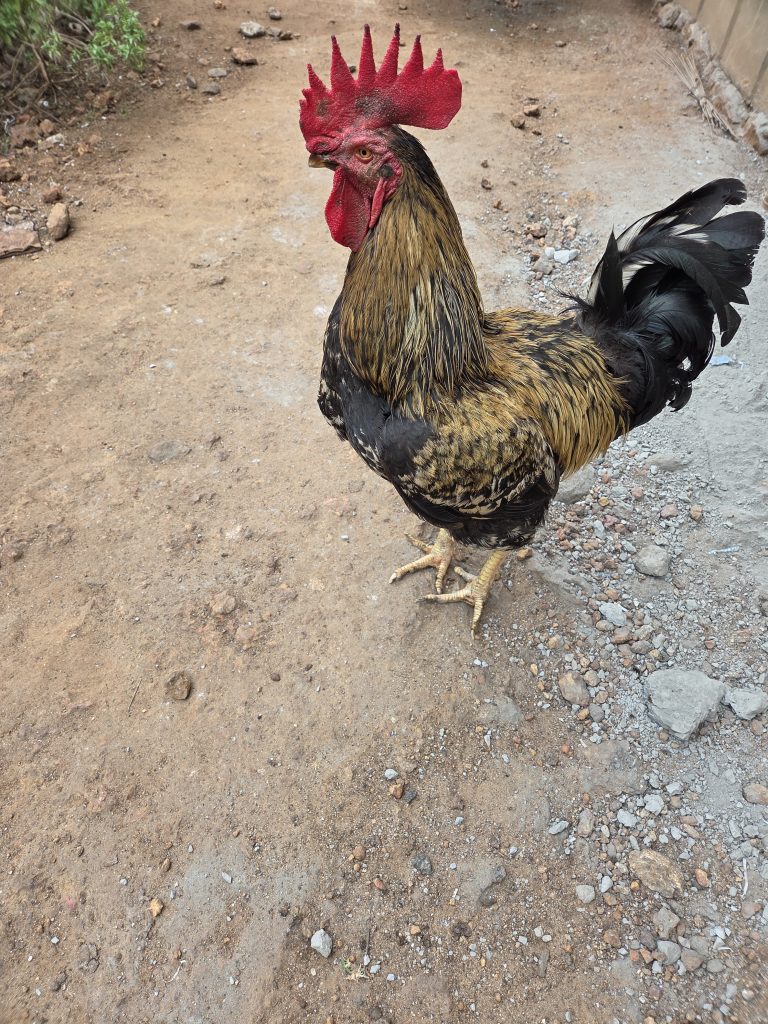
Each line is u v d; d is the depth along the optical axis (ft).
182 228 4.03
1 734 2.27
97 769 2.23
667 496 3.00
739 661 2.54
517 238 4.12
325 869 2.08
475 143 4.78
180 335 3.48
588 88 5.46
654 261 2.24
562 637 2.58
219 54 5.54
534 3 6.57
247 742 2.30
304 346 3.48
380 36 5.94
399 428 1.90
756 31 4.76
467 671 2.48
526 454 1.96
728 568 2.78
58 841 2.09
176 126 4.80
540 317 2.38
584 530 2.89
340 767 2.27
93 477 2.93
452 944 1.98
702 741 2.37
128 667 2.43
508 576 2.72
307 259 3.91
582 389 2.16
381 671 2.47
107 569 2.67
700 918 2.04
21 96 4.68
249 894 2.03
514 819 2.19
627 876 2.11
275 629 2.55
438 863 2.11
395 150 1.71
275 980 1.91
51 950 1.93
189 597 2.61
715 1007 1.90
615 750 2.34
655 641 2.59
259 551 2.75
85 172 4.34
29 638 2.48
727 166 4.65
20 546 2.69
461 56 5.78
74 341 3.40
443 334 1.85
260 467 3.01
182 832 2.13
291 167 4.51
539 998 1.91
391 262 1.78
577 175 4.57
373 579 2.69
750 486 3.00
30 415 3.11
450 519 2.13
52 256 3.81
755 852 2.15
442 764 2.29
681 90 5.39
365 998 1.90
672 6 6.04
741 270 2.17
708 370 3.39
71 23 4.97
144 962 1.93
